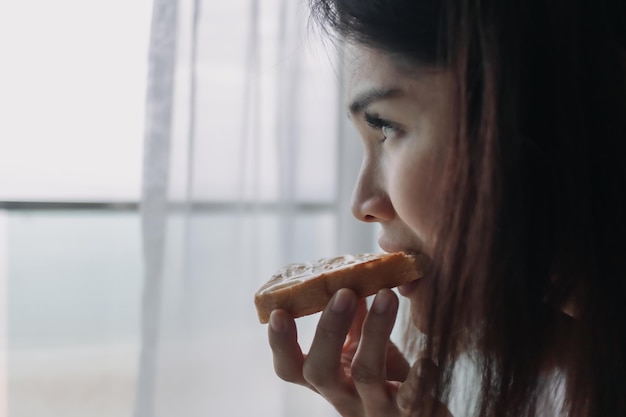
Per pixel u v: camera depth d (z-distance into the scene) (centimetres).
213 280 103
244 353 105
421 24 42
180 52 99
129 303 148
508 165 39
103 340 148
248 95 104
